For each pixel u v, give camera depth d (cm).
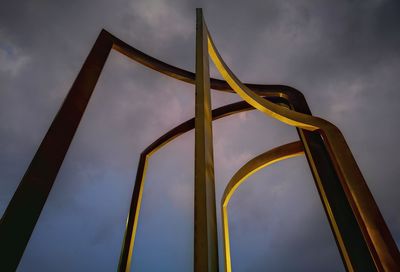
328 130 799
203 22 662
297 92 1022
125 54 898
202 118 453
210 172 422
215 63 811
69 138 522
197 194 370
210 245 345
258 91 1054
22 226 405
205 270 313
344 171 710
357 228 672
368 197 656
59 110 538
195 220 350
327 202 725
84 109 589
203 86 502
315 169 786
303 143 877
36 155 462
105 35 808
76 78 619
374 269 613
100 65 714
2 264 369
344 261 656
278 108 862
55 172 475
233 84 814
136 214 1212
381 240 597
